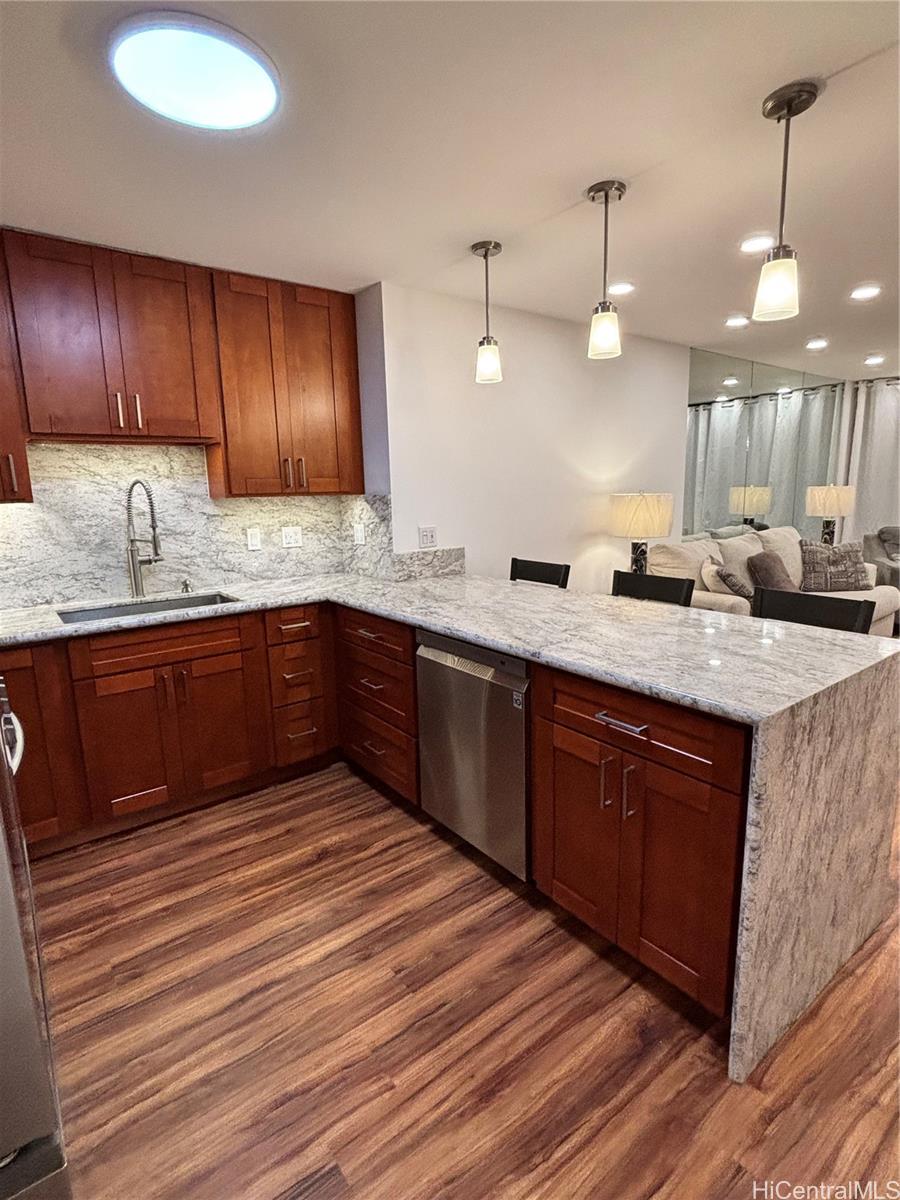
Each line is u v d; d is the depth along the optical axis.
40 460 2.49
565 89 1.43
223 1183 1.18
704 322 3.57
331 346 2.88
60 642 2.17
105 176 1.76
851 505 5.28
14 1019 0.76
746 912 1.26
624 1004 1.57
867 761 1.55
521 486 3.41
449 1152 1.22
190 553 2.89
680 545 4.16
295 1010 1.57
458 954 1.75
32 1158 0.81
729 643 1.74
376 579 3.07
